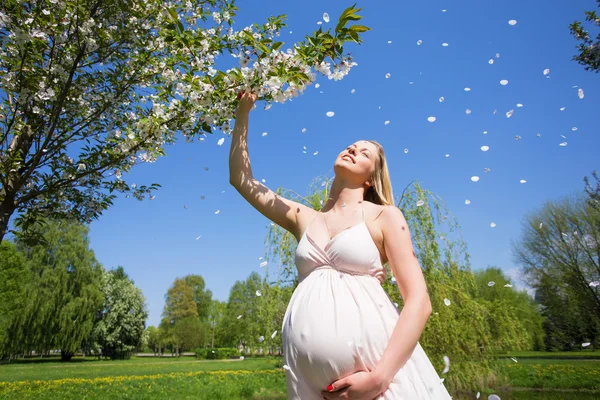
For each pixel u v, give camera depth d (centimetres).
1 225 388
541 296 2297
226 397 1327
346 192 152
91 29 392
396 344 110
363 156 155
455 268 703
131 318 4138
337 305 121
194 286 6378
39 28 357
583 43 596
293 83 198
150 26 429
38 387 1483
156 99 374
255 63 192
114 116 463
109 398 1301
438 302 650
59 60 403
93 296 3278
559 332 2516
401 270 127
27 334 3003
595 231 1916
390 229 134
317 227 146
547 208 2062
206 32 367
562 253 2012
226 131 258
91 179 454
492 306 919
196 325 5384
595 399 936
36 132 421
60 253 3206
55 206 473
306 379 122
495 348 846
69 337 3127
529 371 1469
